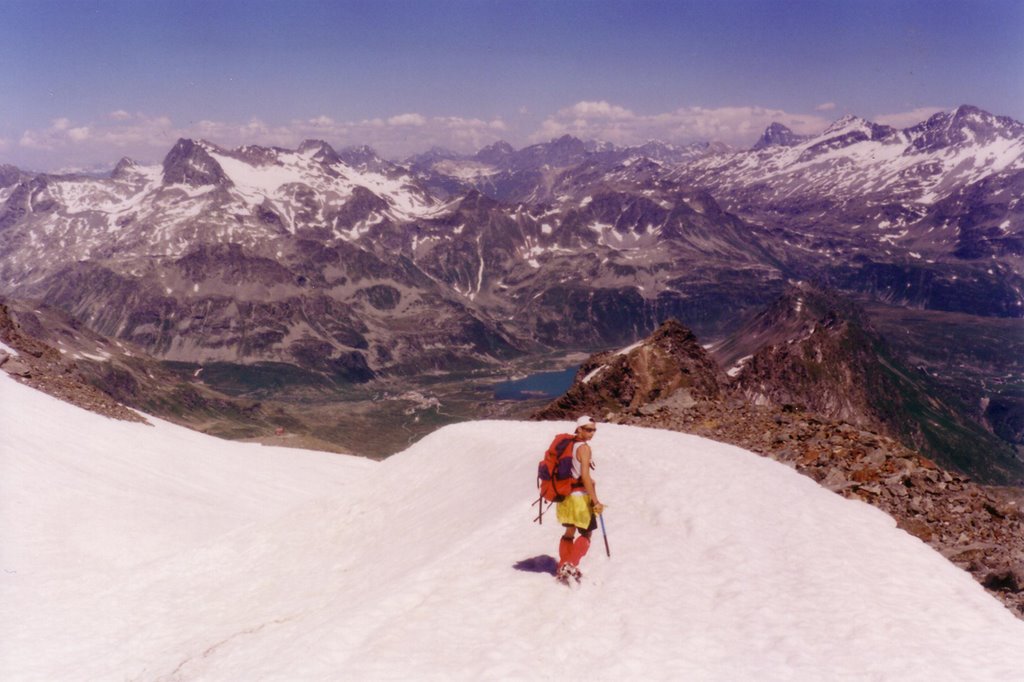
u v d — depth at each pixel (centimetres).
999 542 1792
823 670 1059
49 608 2225
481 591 1344
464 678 1054
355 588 1894
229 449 6203
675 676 1050
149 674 1638
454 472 2723
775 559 1473
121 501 3569
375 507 2745
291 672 1108
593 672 1072
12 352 5972
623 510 1775
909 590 1375
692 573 1398
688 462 2153
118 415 5756
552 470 1405
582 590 1338
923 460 2333
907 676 1038
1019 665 1090
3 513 3008
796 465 2381
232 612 2114
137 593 2362
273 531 2780
